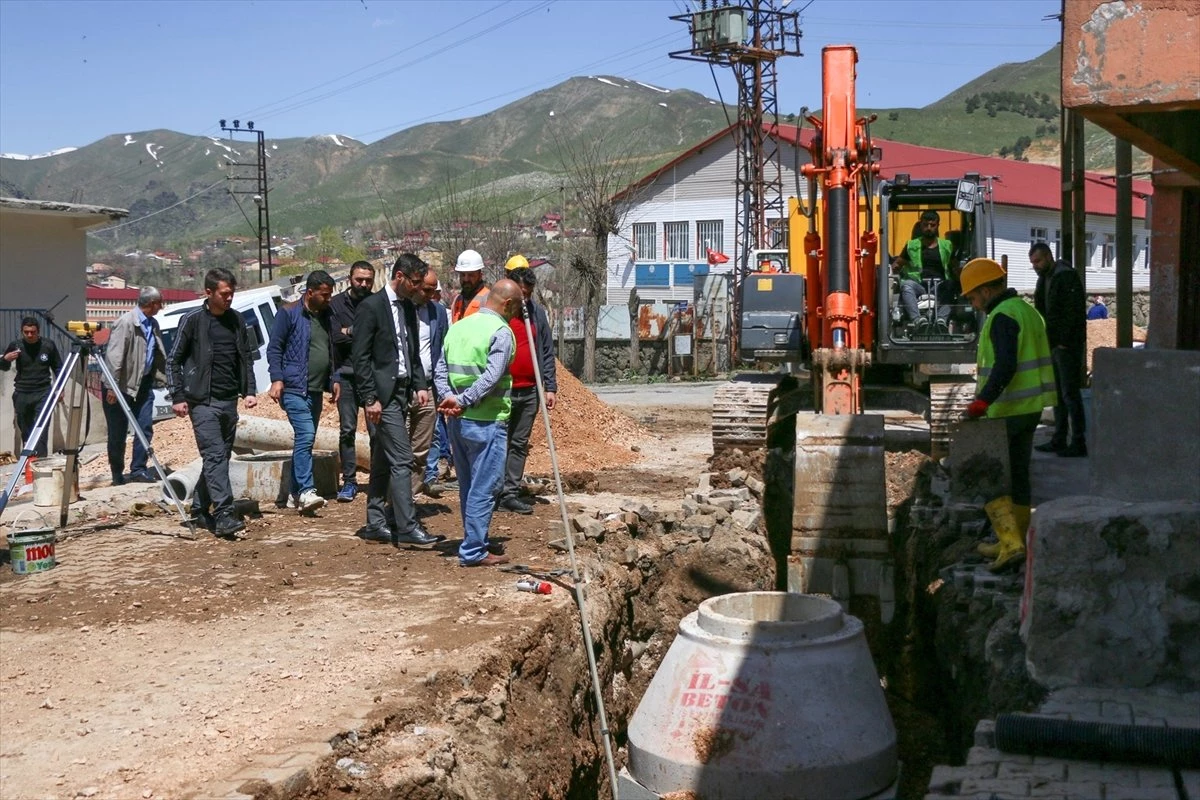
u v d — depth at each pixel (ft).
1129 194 42.63
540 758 20.44
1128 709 17.34
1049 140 509.76
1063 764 15.76
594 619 25.36
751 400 41.68
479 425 26.08
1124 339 43.37
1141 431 19.26
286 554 27.89
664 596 31.19
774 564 34.50
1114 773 15.40
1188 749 15.39
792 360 43.91
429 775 16.66
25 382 44.34
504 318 26.07
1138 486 19.34
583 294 116.88
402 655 20.31
